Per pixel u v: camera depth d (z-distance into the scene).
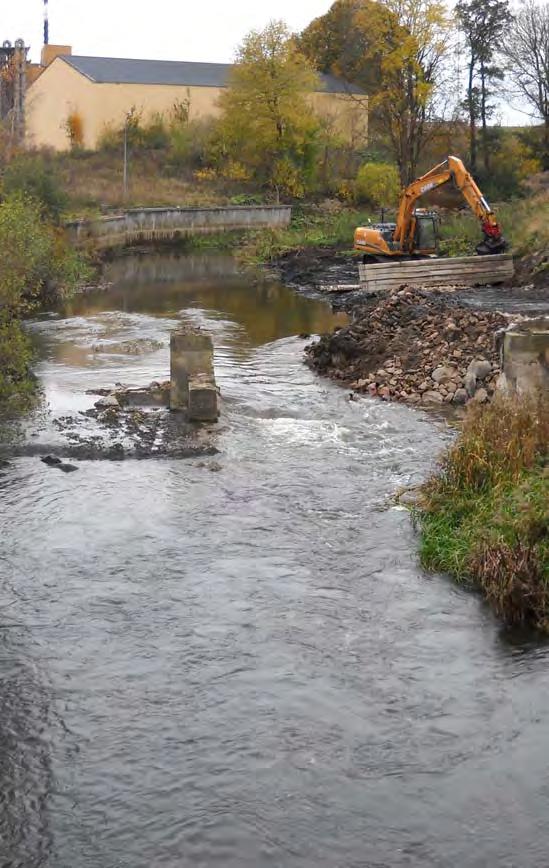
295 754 8.23
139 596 10.91
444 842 7.25
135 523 12.82
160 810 7.61
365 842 7.27
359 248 36.66
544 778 7.89
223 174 64.44
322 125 66.00
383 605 10.71
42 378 20.44
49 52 77.44
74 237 42.62
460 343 20.28
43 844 7.29
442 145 64.00
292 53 64.25
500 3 61.12
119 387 19.38
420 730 8.52
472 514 12.13
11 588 11.05
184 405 17.67
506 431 13.41
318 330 27.62
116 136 65.25
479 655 9.72
